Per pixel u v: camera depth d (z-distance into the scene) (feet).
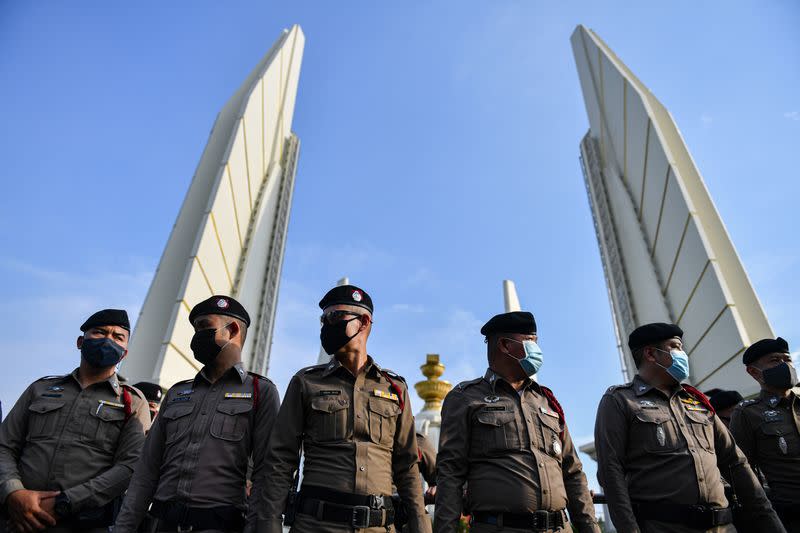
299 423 11.88
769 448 16.07
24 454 13.33
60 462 13.17
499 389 13.06
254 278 72.69
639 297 70.69
